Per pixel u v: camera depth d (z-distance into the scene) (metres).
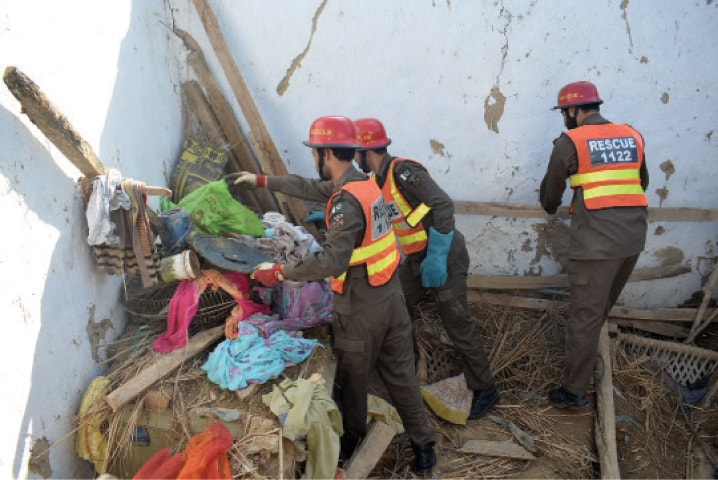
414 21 3.73
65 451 2.50
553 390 3.62
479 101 3.88
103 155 2.96
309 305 3.11
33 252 2.31
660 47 3.65
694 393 3.83
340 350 2.83
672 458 3.47
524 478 3.15
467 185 4.10
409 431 3.05
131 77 3.29
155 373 2.66
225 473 2.25
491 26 3.70
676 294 4.21
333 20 3.78
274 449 2.35
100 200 2.59
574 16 3.63
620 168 3.20
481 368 3.51
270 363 2.74
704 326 3.99
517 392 3.76
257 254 3.19
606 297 3.30
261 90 4.01
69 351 2.56
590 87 3.30
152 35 3.60
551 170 3.35
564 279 4.14
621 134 3.24
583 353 3.35
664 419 3.70
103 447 2.55
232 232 3.20
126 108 3.22
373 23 3.76
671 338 4.13
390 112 3.98
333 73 3.91
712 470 3.38
